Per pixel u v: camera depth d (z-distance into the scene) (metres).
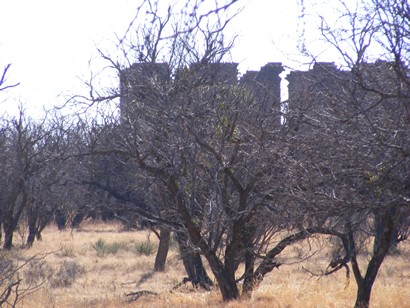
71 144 51.38
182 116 46.25
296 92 38.34
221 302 52.03
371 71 29.12
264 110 47.06
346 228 38.50
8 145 73.31
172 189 50.03
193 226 51.34
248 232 53.12
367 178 30.98
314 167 31.78
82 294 72.12
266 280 68.50
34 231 125.31
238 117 47.19
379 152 29.81
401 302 46.84
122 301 60.69
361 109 28.44
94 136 49.59
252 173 46.56
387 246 39.62
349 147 29.95
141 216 57.16
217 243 51.94
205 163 49.69
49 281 78.56
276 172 41.78
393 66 26.95
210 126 48.53
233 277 52.16
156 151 47.72
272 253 51.09
